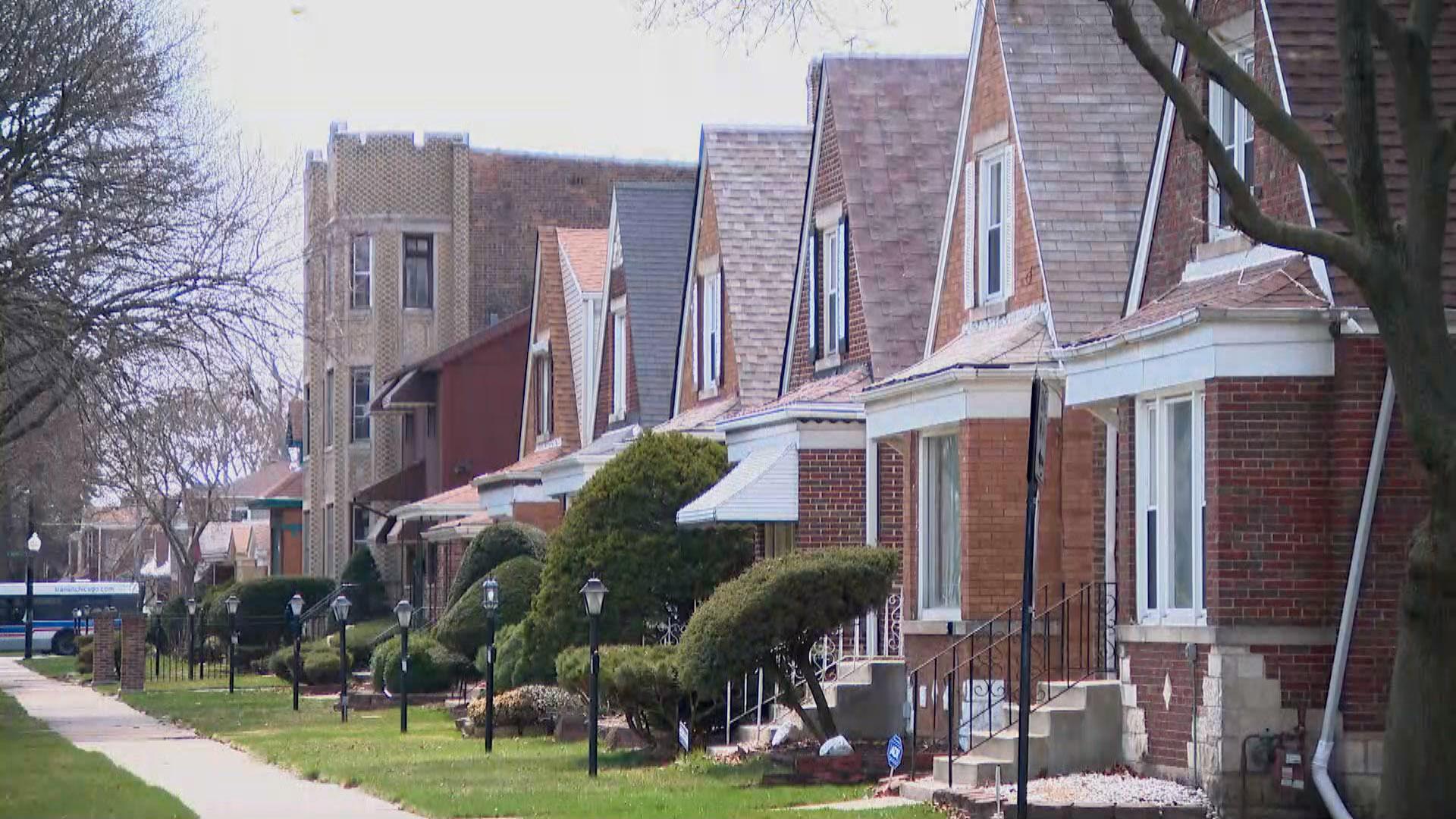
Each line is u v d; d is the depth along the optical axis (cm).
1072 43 10312
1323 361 7350
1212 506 7375
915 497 10156
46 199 13662
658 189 17538
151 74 14175
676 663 9588
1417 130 6059
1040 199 9819
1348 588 7212
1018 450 9275
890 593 9319
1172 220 8794
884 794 8338
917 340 11875
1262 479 7350
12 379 14350
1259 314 7325
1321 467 7350
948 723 8269
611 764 10112
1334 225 7450
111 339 13688
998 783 7381
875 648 10900
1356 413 7275
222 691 18875
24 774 10281
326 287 19500
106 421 13925
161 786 9694
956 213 11056
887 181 12425
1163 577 7881
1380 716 7181
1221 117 8388
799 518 11419
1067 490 9225
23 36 13350
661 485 11981
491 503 19150
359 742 12162
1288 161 7744
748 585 9244
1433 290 6041
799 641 9488
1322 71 7756
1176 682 7656
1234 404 7356
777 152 15125
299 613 15562
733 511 11312
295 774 10381
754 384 14025
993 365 9244
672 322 16800
